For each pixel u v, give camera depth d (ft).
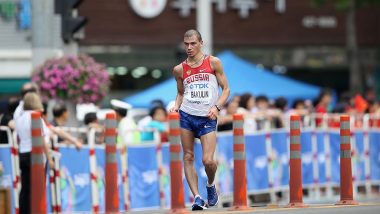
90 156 102.68
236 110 122.21
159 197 111.86
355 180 135.03
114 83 251.60
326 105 146.72
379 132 138.31
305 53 264.31
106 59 248.73
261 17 260.42
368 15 271.28
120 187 106.32
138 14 249.34
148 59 250.57
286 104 139.03
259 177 123.24
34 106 87.56
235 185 77.82
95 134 108.47
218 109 81.35
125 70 252.01
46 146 88.38
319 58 265.34
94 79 119.75
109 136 71.82
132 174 108.47
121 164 106.83
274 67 263.08
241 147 77.61
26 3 216.33
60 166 98.32
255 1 259.39
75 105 120.37
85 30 247.29
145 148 110.22
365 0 233.14
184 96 81.82
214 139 81.92
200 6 169.37
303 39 263.90
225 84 81.82
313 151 130.72
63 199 98.94
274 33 261.44
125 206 106.93
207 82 81.35
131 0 249.14
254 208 79.00
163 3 250.16
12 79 214.69
